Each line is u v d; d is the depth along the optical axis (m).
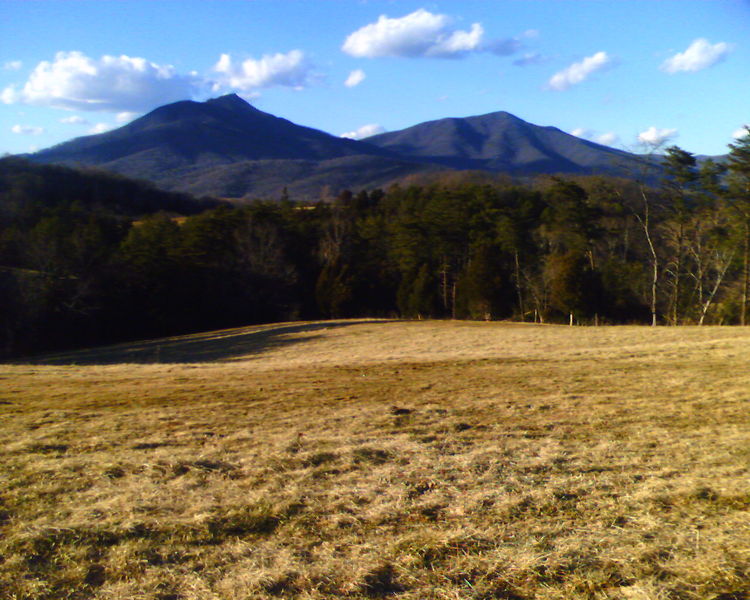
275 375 13.60
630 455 5.93
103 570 3.57
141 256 48.59
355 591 3.29
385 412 8.34
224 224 54.66
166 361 27.55
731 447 6.20
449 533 4.00
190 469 5.49
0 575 3.48
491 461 5.73
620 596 3.20
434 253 54.03
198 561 3.66
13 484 5.06
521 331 29.64
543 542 3.86
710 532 3.98
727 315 36.66
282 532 4.09
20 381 12.88
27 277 39.78
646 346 18.45
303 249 59.41
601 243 48.50
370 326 36.06
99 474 5.33
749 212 33.97
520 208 53.22
